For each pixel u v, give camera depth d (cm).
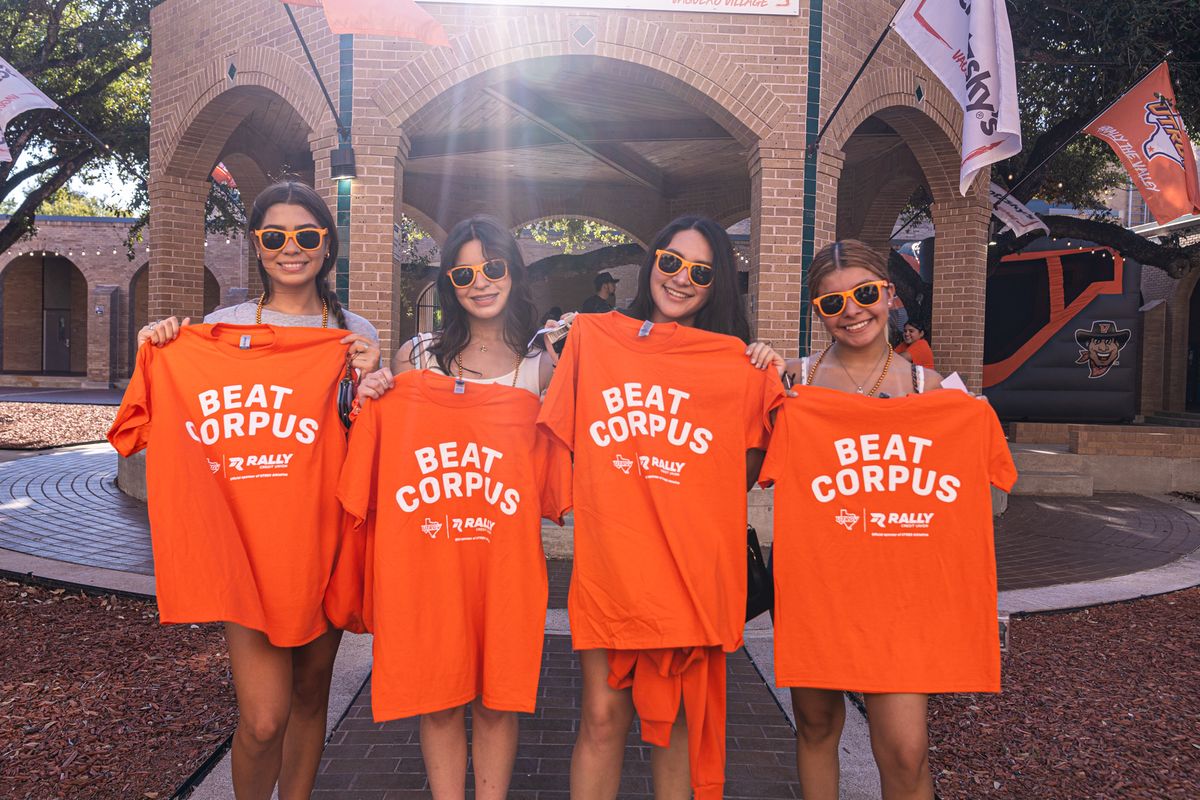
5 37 1377
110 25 1406
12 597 571
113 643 483
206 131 972
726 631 260
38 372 3225
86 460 1216
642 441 261
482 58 784
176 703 398
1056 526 932
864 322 272
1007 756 367
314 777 287
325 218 283
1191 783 345
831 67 817
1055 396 1639
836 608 258
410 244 1811
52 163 1466
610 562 256
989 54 733
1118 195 2734
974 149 736
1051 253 1636
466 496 262
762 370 266
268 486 255
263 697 255
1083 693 441
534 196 1608
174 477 250
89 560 661
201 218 1033
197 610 244
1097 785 342
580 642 260
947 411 259
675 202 1597
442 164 1423
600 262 1719
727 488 262
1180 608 606
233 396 256
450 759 266
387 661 250
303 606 255
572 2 781
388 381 259
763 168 807
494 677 258
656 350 266
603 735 267
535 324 282
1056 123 1356
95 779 324
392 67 790
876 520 258
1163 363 2214
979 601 256
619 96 1062
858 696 426
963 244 1018
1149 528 930
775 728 382
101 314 2895
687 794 275
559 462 269
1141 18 1042
